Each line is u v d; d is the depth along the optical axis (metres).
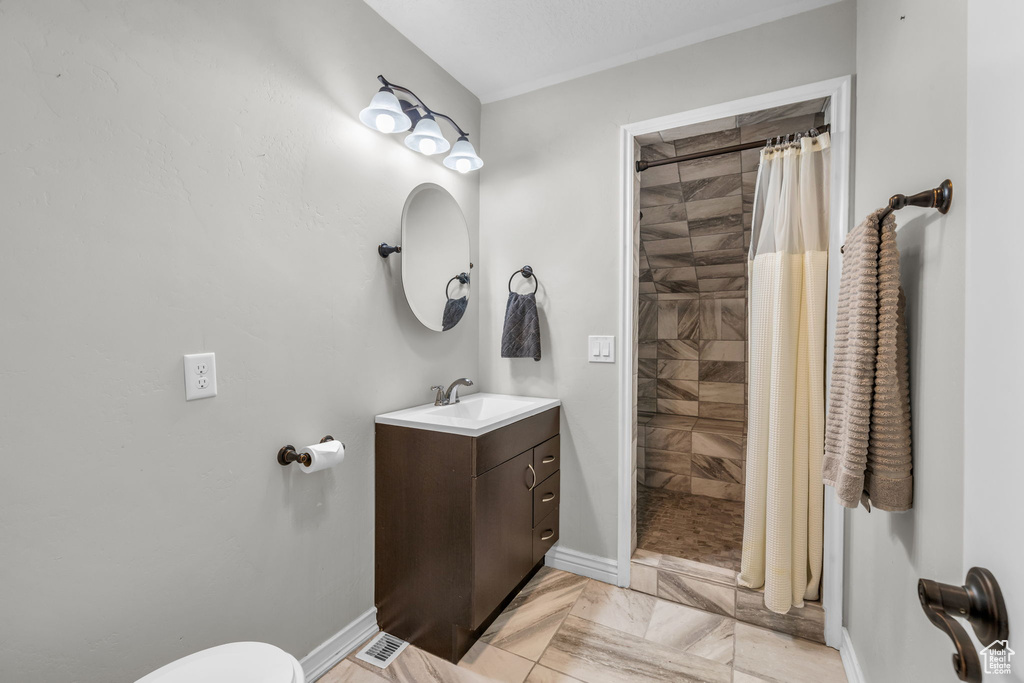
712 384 3.16
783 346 1.64
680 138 2.03
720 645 1.61
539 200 2.15
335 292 1.52
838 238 1.58
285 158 1.35
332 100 1.50
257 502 1.29
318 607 1.48
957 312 0.75
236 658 0.94
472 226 2.25
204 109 1.15
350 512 1.59
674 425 2.95
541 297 2.15
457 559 1.51
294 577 1.40
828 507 1.61
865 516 1.33
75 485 0.94
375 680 1.46
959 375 0.73
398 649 1.60
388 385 1.75
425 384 1.95
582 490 2.08
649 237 2.80
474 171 2.27
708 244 2.73
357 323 1.61
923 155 0.92
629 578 1.97
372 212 1.66
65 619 0.93
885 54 1.21
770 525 1.66
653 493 2.84
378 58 1.68
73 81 0.92
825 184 1.65
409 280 1.78
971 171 0.54
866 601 1.31
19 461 0.86
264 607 1.31
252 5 1.26
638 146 2.06
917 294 0.93
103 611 0.98
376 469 1.68
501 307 2.25
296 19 1.39
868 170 1.38
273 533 1.33
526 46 1.88
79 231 0.93
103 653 0.98
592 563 2.06
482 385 2.31
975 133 0.53
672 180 2.36
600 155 2.01
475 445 1.47
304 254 1.41
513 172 2.21
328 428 1.50
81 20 0.93
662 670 1.49
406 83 1.82
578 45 1.88
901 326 0.97
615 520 2.01
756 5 1.65
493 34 1.81
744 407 3.06
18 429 0.86
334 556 1.53
